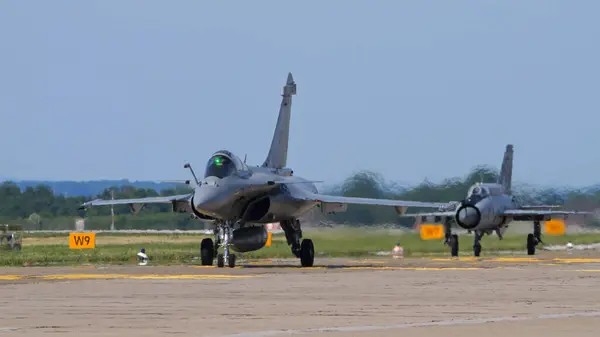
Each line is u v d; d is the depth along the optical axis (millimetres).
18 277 103625
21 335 53750
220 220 123562
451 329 55219
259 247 126750
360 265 131875
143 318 61781
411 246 195375
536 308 67000
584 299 73875
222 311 65812
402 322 58844
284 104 141125
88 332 54906
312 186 140625
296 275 104188
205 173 120688
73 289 84938
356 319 60625
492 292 80438
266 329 55906
